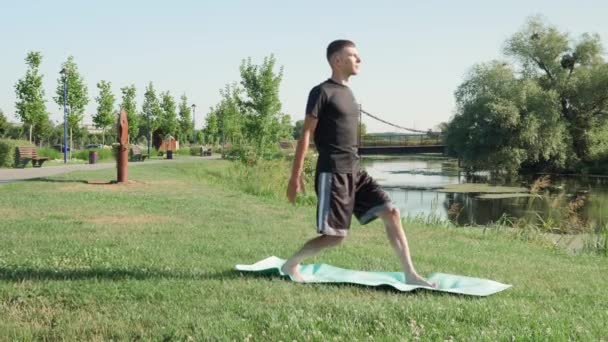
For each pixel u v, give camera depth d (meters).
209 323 3.63
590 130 47.38
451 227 12.42
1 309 3.92
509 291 5.05
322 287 4.77
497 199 27.02
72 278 4.78
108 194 13.73
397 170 50.12
